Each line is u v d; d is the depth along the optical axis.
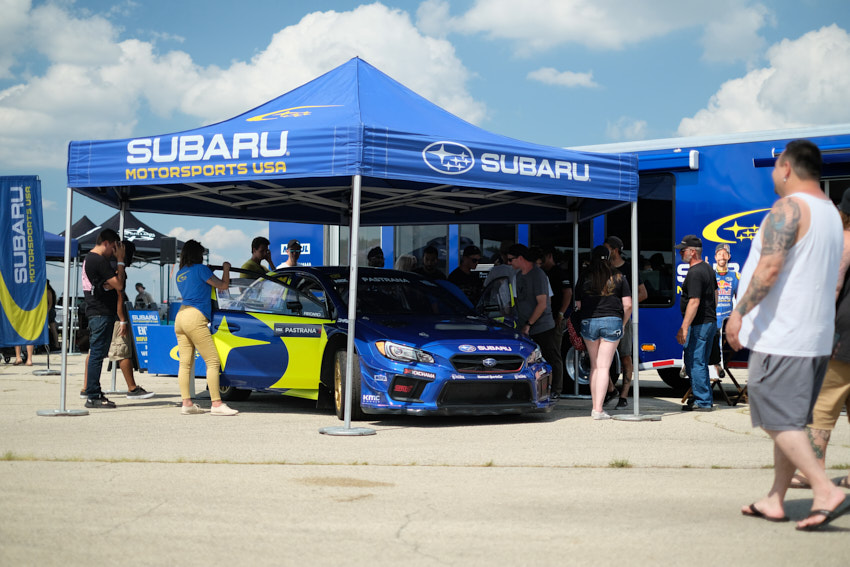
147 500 5.07
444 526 4.50
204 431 7.97
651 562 3.85
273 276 10.05
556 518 4.68
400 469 6.13
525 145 8.67
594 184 8.86
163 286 22.97
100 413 9.36
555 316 11.19
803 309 4.28
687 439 7.62
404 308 9.61
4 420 8.69
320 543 4.16
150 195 11.20
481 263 13.38
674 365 11.68
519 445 7.24
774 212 4.33
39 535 4.27
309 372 9.28
